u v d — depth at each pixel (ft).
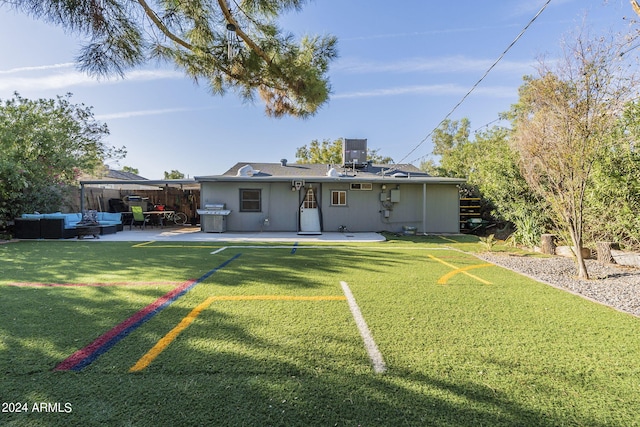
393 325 8.90
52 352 7.13
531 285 13.61
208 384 5.94
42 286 12.94
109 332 8.27
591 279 14.90
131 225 42.55
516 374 6.40
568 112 14.15
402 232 38.06
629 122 16.29
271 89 15.10
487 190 30.12
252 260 19.21
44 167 33.55
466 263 18.94
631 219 17.43
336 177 37.11
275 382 6.03
